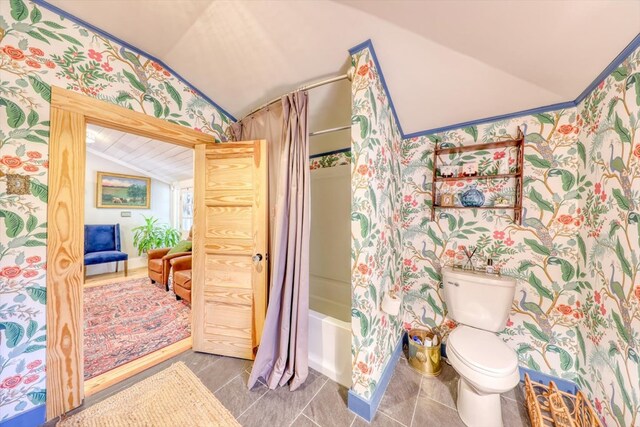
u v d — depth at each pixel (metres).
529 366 1.55
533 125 1.52
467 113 1.63
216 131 2.06
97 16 1.33
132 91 1.56
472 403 1.25
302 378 1.48
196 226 1.90
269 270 1.86
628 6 0.82
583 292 1.35
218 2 1.22
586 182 1.31
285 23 1.25
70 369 1.31
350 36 1.24
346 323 1.59
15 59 1.16
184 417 1.28
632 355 0.97
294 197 1.56
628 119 0.99
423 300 1.92
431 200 1.87
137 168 4.61
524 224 1.55
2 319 1.14
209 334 1.86
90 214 4.12
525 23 0.98
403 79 1.46
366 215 1.25
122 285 3.48
